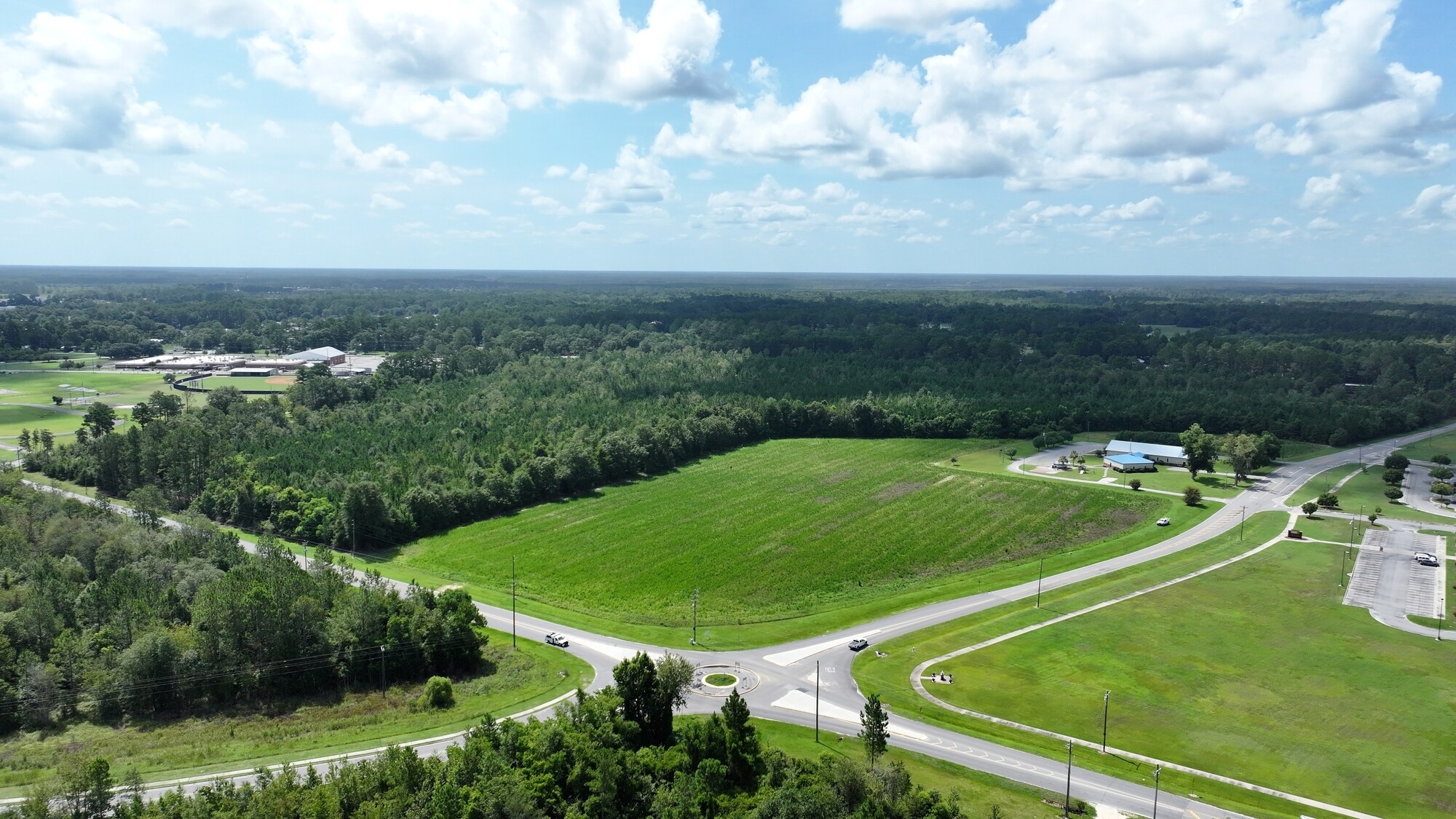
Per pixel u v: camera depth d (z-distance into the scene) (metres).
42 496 169.75
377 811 76.50
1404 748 100.75
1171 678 117.31
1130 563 164.50
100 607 121.50
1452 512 199.38
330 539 176.62
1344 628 134.12
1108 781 93.12
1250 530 185.25
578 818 80.31
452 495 190.38
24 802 79.19
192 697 111.62
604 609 142.50
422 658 119.75
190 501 196.88
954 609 141.50
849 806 81.62
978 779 93.00
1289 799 90.56
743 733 91.38
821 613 140.62
